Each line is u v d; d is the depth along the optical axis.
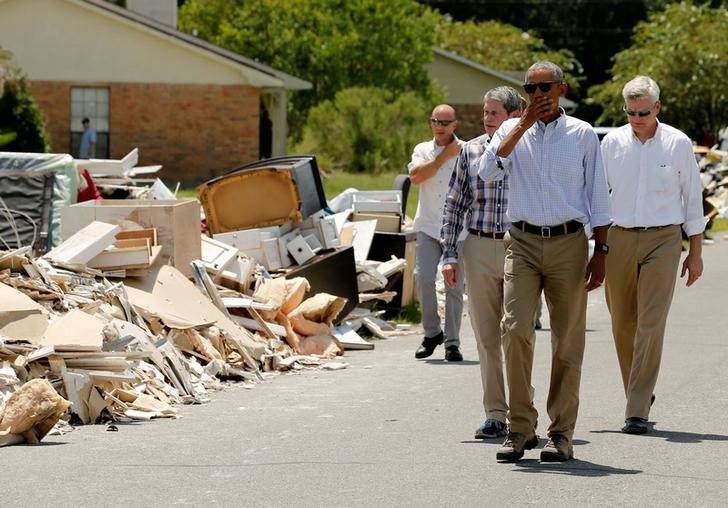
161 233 23.03
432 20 95.56
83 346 17.27
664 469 13.69
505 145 13.74
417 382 20.16
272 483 13.18
